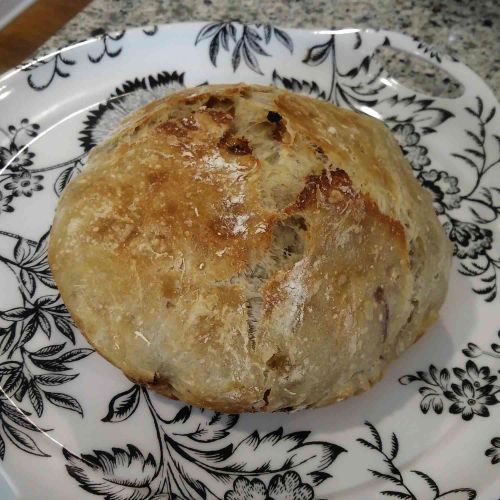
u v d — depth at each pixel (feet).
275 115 0.93
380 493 0.92
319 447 0.95
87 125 1.23
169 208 0.87
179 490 0.90
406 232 0.92
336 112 1.04
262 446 0.95
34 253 1.09
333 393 0.89
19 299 1.04
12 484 0.87
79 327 0.88
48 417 0.94
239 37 1.32
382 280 0.88
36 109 1.23
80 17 1.49
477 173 1.22
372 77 1.33
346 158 0.91
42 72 1.24
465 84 1.28
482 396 1.00
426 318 0.98
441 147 1.25
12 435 0.91
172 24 1.31
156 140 0.92
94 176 0.93
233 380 0.83
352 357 0.87
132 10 1.52
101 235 0.87
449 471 0.93
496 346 1.05
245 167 0.88
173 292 0.84
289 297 0.83
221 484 0.91
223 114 0.94
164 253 0.85
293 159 0.89
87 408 0.96
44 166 1.18
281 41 1.33
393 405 0.99
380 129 1.07
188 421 0.96
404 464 0.94
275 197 0.87
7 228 1.11
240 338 0.83
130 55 1.29
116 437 0.94
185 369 0.84
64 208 0.93
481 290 1.10
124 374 0.91
